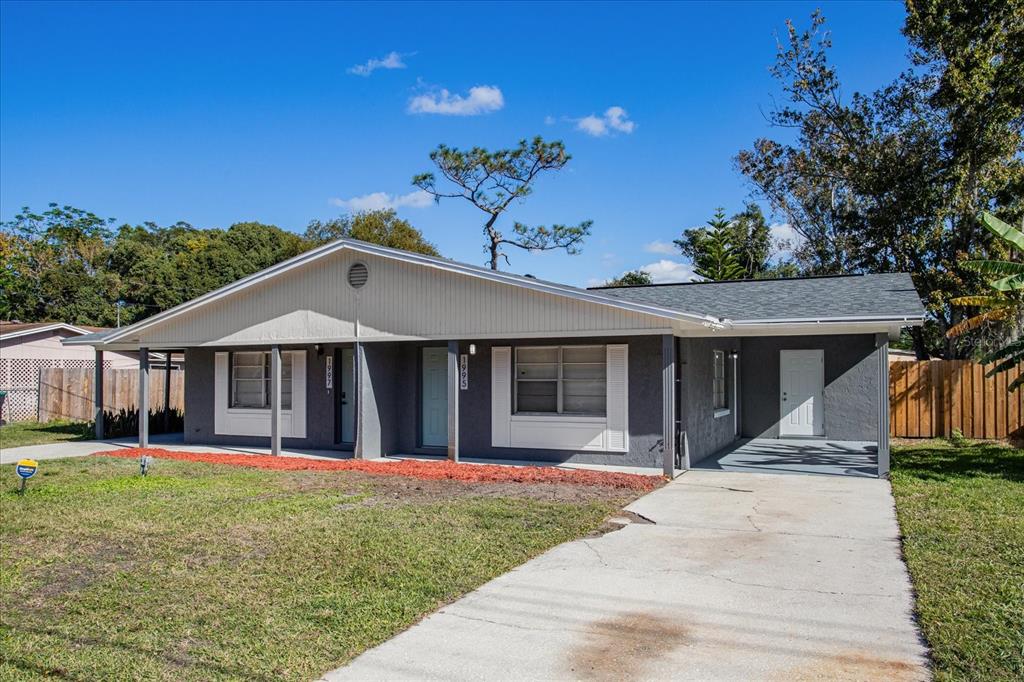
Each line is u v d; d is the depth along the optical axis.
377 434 14.04
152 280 43.53
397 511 8.59
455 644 4.64
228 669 4.29
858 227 26.00
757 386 17.45
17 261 40.00
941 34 22.98
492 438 13.62
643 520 8.25
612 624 4.97
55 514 8.45
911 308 11.19
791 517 8.35
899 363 17.02
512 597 5.53
